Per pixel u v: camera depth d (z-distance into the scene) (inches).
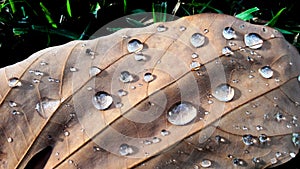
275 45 7.0
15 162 6.8
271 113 6.8
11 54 8.2
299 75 7.0
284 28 8.3
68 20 8.2
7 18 8.2
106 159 6.6
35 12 8.2
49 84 6.9
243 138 6.7
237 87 6.8
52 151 6.7
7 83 6.9
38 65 7.0
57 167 6.7
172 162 6.6
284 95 6.8
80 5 8.2
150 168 6.6
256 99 6.8
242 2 8.4
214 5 8.4
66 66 6.9
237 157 6.6
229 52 6.9
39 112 6.8
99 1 8.2
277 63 6.9
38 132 6.8
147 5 8.3
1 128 6.8
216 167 6.6
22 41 8.2
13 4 8.1
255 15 8.4
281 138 6.7
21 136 6.8
